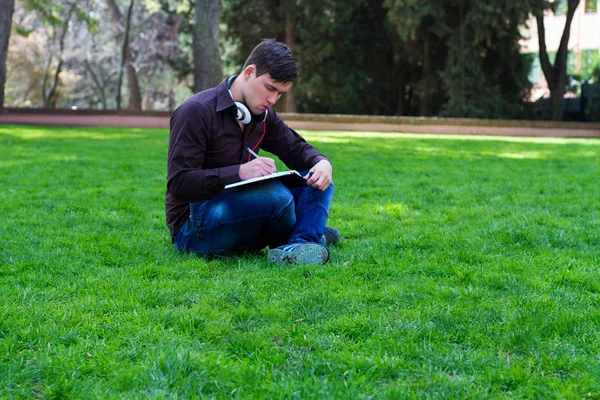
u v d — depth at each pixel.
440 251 4.18
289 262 3.72
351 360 2.37
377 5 28.72
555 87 27.66
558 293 3.26
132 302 3.01
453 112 25.56
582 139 20.94
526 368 2.32
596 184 8.00
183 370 2.25
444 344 2.58
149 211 5.78
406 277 3.57
